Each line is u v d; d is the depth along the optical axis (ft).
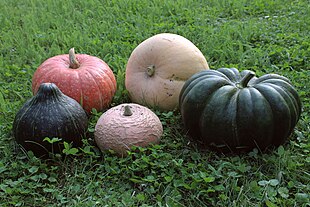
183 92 5.76
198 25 9.43
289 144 5.76
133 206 4.95
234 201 4.89
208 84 5.53
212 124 5.45
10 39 8.84
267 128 5.36
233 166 5.32
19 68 7.68
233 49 8.38
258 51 8.01
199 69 6.28
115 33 8.96
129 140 5.48
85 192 5.19
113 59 7.89
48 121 5.43
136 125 5.52
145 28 9.19
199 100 5.51
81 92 6.07
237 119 5.38
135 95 6.48
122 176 5.32
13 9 10.77
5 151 5.66
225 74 5.78
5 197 5.11
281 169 5.32
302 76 7.14
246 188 5.09
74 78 6.08
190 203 4.97
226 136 5.44
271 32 9.06
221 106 5.41
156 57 6.28
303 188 5.13
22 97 6.85
